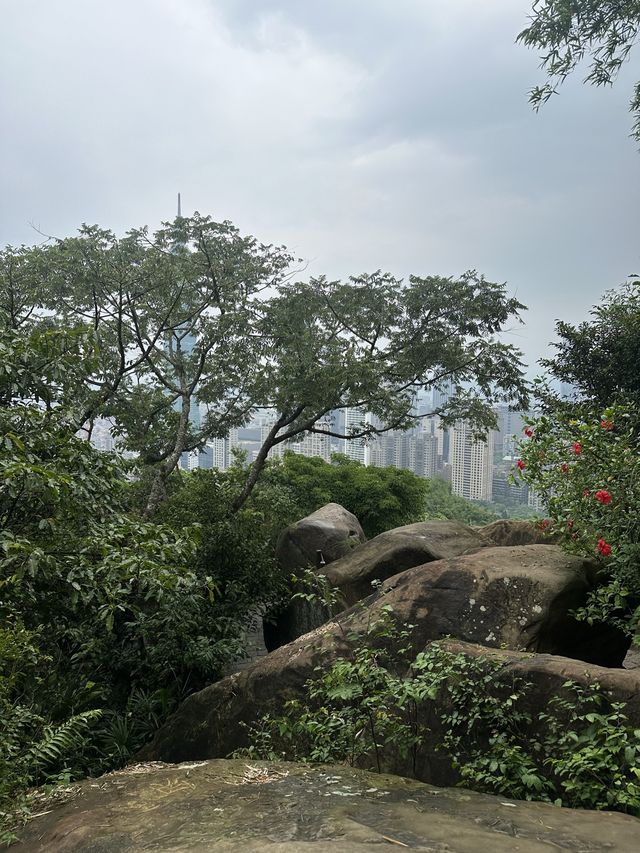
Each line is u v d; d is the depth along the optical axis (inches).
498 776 140.7
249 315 499.8
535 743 147.1
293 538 473.1
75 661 343.0
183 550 238.7
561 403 302.5
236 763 151.7
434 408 528.1
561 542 250.2
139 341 506.3
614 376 422.9
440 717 167.3
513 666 161.6
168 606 331.6
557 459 245.8
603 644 243.9
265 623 482.6
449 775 160.9
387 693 155.8
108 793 136.9
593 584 241.9
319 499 778.8
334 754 167.8
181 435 520.4
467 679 162.4
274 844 92.5
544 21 318.3
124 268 490.6
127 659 370.6
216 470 506.6
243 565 440.8
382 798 120.0
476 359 497.4
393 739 159.6
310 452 976.9
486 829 101.4
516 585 226.5
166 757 259.3
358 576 374.3
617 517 221.6
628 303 440.5
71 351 268.7
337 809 113.4
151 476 521.0
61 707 299.0
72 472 240.2
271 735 219.0
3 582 200.7
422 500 837.2
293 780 134.4
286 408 519.2
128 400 527.8
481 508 824.3
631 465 224.2
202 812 118.3
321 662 226.1
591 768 125.6
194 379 537.3
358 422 541.6
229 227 531.8
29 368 256.8
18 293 482.9
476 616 223.8
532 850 92.4
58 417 247.9
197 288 540.4
